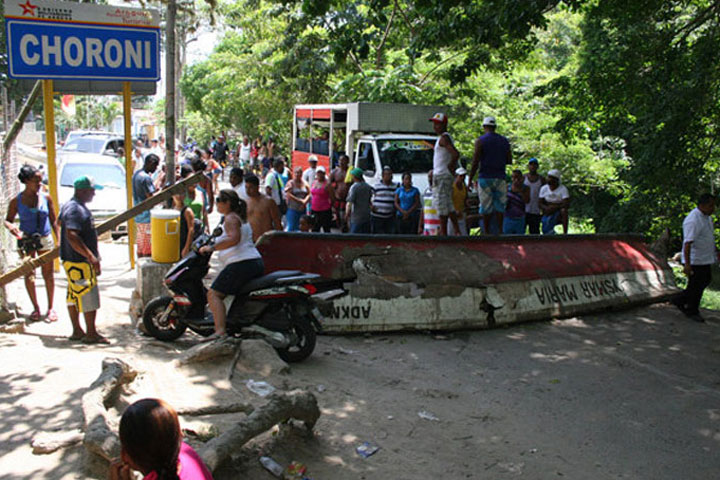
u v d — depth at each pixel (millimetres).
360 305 7875
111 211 14234
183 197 8766
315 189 13672
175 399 5145
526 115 22688
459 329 8180
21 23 9930
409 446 4934
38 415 5016
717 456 5152
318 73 25375
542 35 27609
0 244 7598
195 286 7215
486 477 4562
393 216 12930
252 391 5531
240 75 29609
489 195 10406
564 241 9734
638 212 15359
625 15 13953
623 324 8867
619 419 5773
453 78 16125
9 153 10375
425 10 12844
